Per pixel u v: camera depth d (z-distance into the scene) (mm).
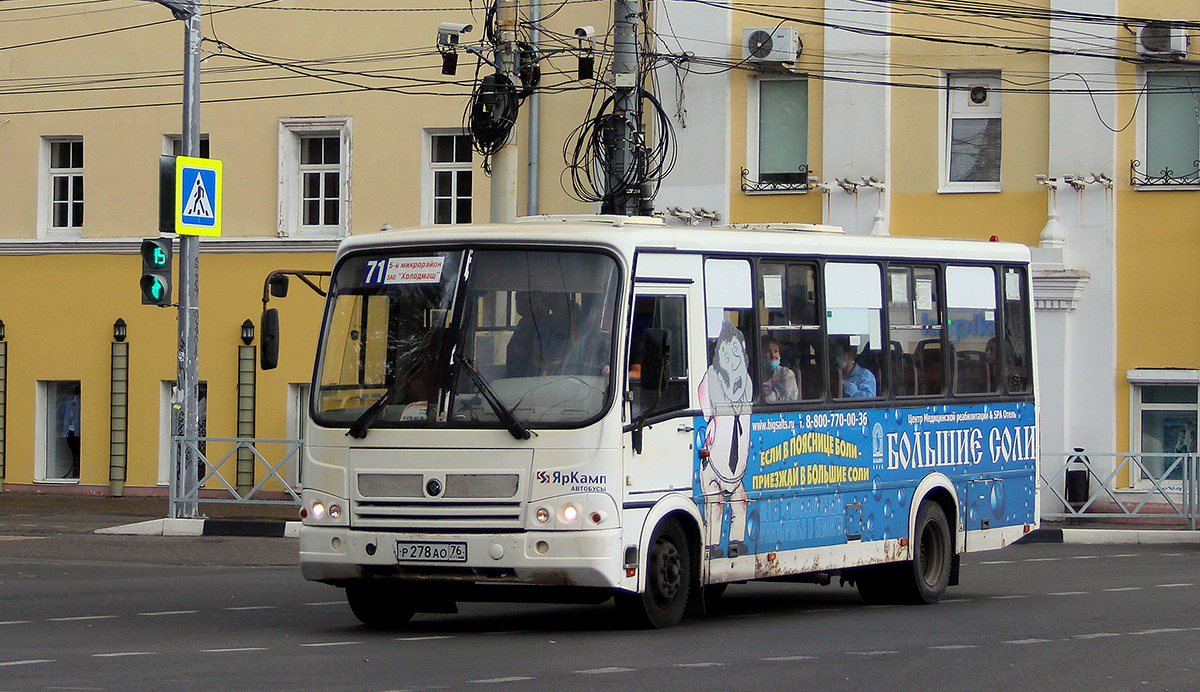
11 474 41844
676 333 17172
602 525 15977
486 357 16391
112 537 31031
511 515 16031
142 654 14914
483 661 14477
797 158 37219
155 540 30500
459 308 16547
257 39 40469
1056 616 18828
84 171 41719
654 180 37500
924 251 20891
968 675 13984
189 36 31938
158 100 41188
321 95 40062
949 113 36406
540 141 38500
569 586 15984
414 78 39438
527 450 16047
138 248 40938
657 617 16938
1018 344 22516
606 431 16062
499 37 28141
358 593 17609
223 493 38281
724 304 17875
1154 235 34906
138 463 40969
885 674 13984
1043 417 35344
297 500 31953
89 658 14602
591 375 16234
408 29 39469
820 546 19016
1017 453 22406
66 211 42219
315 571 16594
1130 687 13430
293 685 12922
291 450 32156
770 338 18500
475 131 28094
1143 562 26828
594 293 16438
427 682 13141
